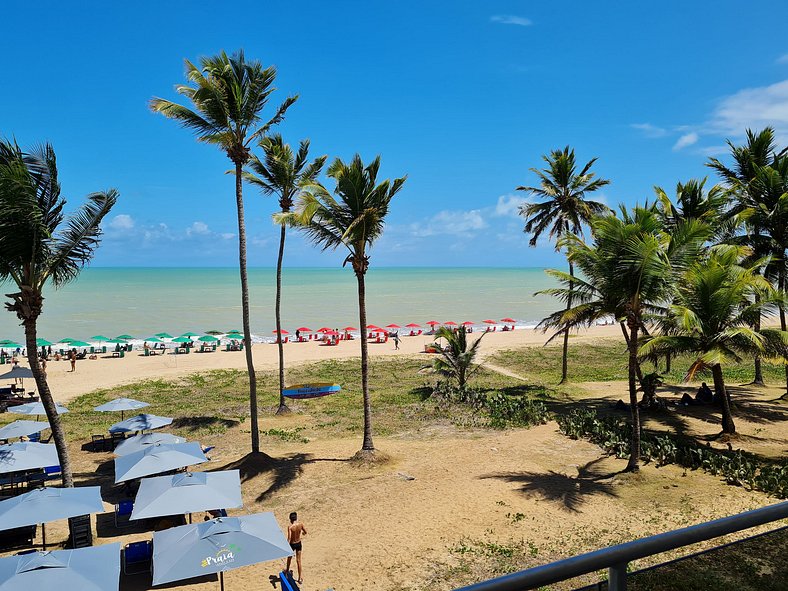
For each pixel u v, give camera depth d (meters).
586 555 2.44
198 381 41.38
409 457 22.31
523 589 2.29
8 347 53.88
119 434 27.08
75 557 10.86
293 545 13.58
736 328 22.27
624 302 19.27
